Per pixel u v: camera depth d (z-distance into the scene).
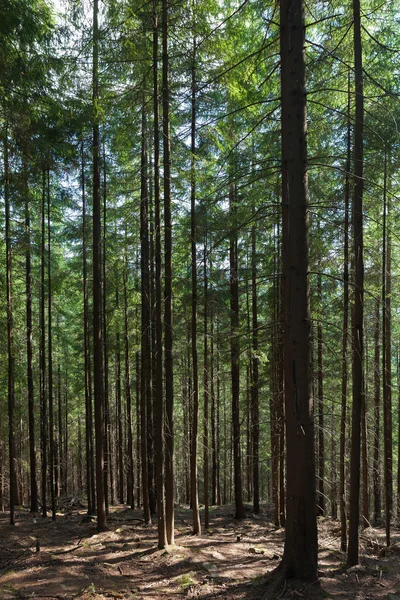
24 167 7.46
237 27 7.42
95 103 7.62
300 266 5.43
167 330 8.28
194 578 6.40
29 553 7.44
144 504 10.47
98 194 9.41
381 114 7.47
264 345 11.49
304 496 5.30
